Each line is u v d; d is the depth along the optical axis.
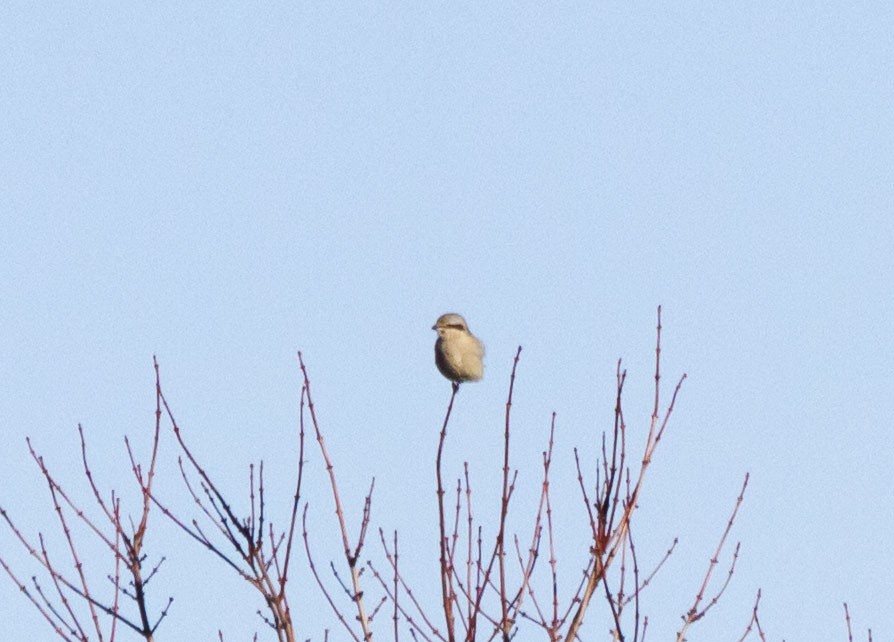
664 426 13.68
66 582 13.27
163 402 13.91
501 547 13.20
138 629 13.27
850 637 13.36
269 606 13.27
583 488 13.34
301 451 13.77
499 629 12.98
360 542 13.53
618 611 13.03
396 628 13.20
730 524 13.79
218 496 13.65
